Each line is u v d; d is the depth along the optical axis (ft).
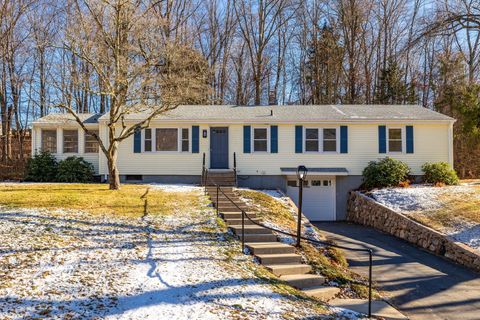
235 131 65.00
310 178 64.90
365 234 49.55
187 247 28.35
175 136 65.31
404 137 63.98
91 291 18.70
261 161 64.59
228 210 40.78
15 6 93.91
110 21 46.91
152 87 48.55
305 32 122.83
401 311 24.14
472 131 73.92
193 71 63.00
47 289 18.53
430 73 113.19
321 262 30.25
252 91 122.01
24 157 94.12
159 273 22.16
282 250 29.89
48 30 82.79
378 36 117.60
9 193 44.24
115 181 51.13
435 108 97.04
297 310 19.10
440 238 38.55
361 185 63.93
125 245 27.48
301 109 71.77
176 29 76.79
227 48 118.52
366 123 64.08
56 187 52.06
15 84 90.84
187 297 18.89
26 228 29.40
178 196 47.73
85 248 25.98
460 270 33.04
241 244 30.91
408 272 32.60
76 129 68.95
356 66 114.21
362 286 27.76
